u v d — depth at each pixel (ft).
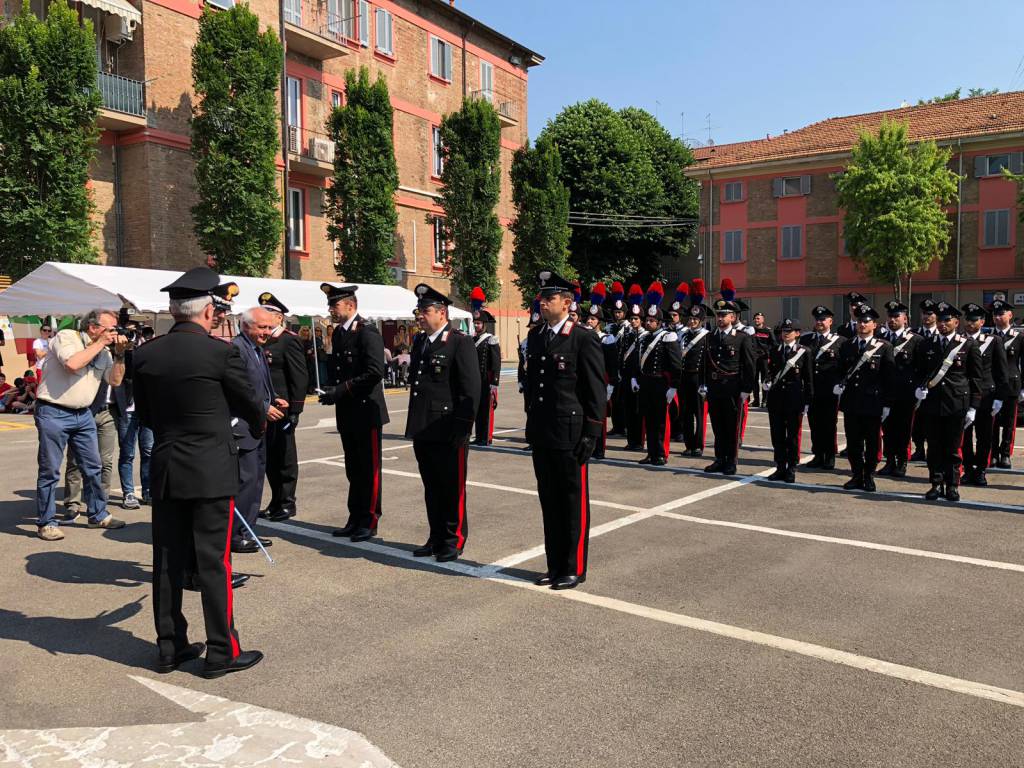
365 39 87.51
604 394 17.19
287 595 16.81
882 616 15.42
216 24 63.00
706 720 11.32
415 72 94.79
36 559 19.52
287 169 74.95
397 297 71.20
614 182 119.44
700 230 126.41
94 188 61.31
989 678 12.70
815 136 122.62
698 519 23.54
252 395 13.46
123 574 18.39
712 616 15.46
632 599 16.46
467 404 19.19
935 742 10.73
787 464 29.76
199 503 12.84
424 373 19.60
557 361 17.24
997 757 10.36
